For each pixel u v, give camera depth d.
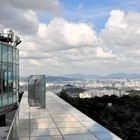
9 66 23.53
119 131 30.73
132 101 45.00
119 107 40.69
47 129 10.77
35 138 9.26
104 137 8.95
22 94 32.66
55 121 12.68
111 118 34.47
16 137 9.34
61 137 9.31
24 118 13.84
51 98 27.39
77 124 11.61
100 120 33.72
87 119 12.99
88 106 36.72
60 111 16.50
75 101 36.44
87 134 9.55
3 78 22.20
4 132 13.98
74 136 9.37
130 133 30.94
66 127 11.04
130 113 36.56
